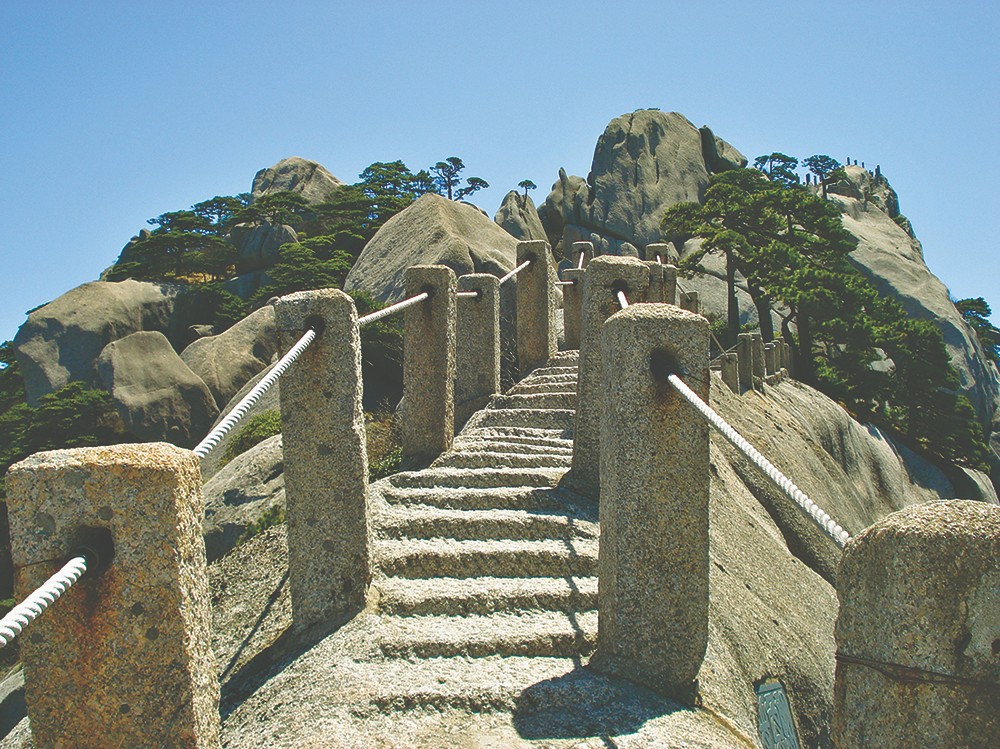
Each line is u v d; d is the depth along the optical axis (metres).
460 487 8.08
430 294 9.01
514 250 19.67
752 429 16.36
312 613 6.05
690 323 5.10
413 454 9.07
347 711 4.89
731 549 8.80
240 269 39.84
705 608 5.16
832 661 8.00
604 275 8.05
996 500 35.88
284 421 6.08
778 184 50.84
